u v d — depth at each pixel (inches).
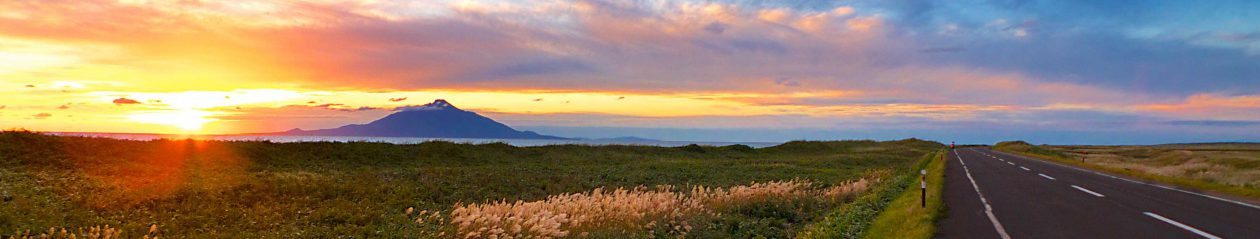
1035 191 802.8
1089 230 462.9
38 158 939.3
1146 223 488.4
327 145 1427.2
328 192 817.5
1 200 591.8
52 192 665.6
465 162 1493.6
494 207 682.2
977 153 2662.4
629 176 1266.0
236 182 821.2
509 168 1323.8
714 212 705.6
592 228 586.2
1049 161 1815.9
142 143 1218.0
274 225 592.4
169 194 696.4
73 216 560.4
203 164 1109.1
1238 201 633.6
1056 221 516.4
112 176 858.1
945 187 887.1
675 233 597.0
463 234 548.7
